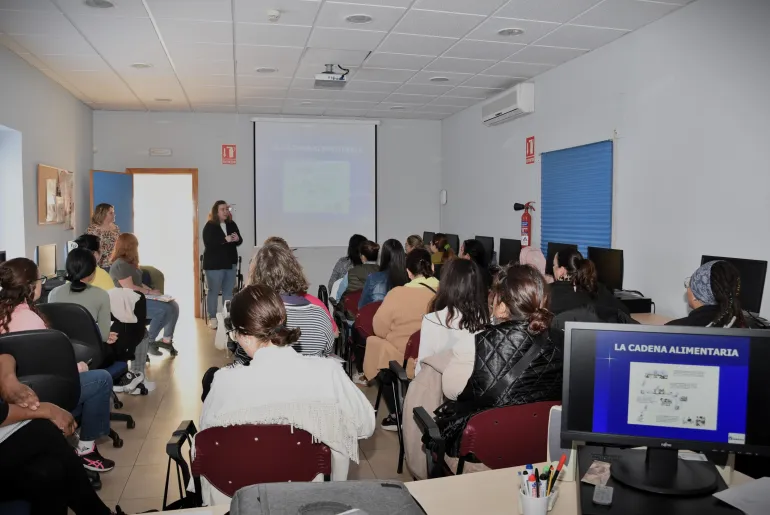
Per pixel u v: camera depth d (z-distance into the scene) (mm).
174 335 7254
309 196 9016
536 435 2035
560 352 2094
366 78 6492
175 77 6379
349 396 1937
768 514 1318
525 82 6480
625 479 1454
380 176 9297
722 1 3924
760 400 1422
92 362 3365
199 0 4047
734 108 3873
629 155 4918
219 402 1824
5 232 5570
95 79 6457
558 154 6023
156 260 11539
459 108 8367
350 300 4965
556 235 6090
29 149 5766
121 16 4375
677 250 4418
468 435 2000
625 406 1479
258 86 6859
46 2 4074
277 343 1893
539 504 1413
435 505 1510
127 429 4012
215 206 7965
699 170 4180
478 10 4297
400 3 4148
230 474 1846
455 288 2660
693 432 1442
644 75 4699
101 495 3074
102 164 8414
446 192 9203
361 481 1259
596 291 3506
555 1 4109
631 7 4238
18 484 2102
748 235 3803
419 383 2578
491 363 2072
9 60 5270
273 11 4273
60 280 5609
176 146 8625
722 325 2400
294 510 1122
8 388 2176
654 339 1468
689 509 1347
